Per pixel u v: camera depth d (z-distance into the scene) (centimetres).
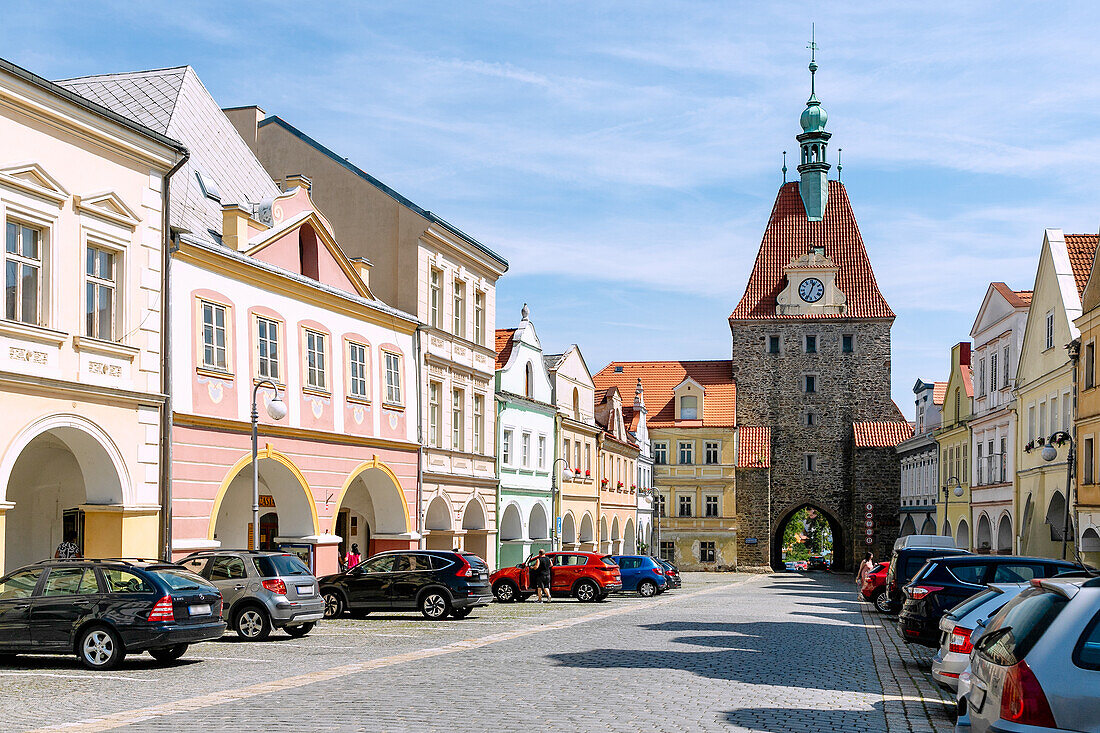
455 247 4288
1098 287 3562
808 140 9919
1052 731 731
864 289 9625
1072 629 757
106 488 2447
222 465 2877
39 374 2222
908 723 1341
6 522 2552
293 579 2394
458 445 4388
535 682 1616
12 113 2170
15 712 1326
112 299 2459
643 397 9581
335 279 3534
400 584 3091
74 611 1781
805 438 9519
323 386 3375
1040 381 4247
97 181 2394
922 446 7244
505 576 4225
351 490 3944
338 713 1302
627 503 7500
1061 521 3978
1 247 2150
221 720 1251
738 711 1366
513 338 5162
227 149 3709
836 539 9925
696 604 4109
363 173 4106
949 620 1517
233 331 2945
